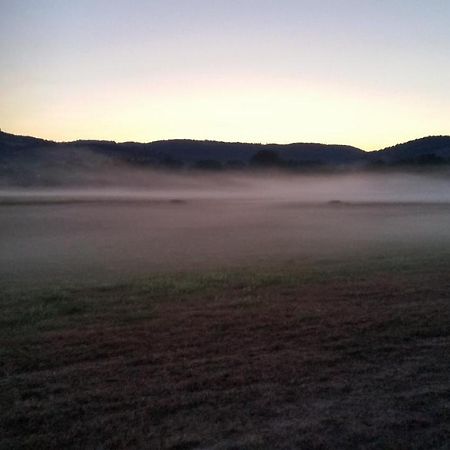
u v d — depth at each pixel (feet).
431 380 22.40
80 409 19.66
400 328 30.09
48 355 25.77
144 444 17.15
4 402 20.33
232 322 31.68
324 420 18.71
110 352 26.13
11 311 35.14
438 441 17.31
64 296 39.91
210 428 18.13
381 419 18.81
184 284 44.27
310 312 33.99
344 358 25.05
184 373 23.15
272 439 17.42
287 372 23.20
